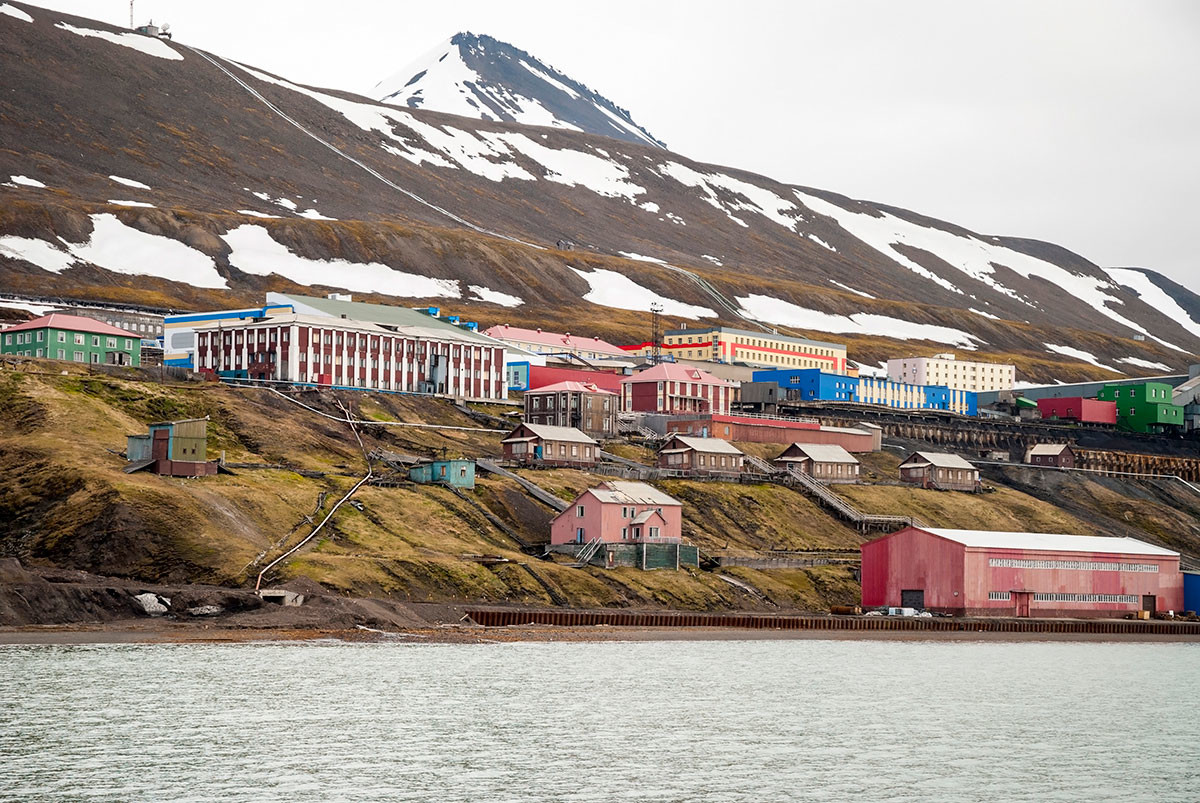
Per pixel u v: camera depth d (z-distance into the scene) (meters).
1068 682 161.50
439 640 165.75
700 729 122.44
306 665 143.25
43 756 101.38
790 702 138.38
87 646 145.75
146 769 99.25
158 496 179.12
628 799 97.19
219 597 162.88
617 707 130.88
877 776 106.75
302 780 98.50
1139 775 109.19
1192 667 179.62
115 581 165.12
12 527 174.88
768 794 99.94
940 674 164.50
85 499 176.25
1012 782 106.06
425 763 105.25
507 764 106.12
